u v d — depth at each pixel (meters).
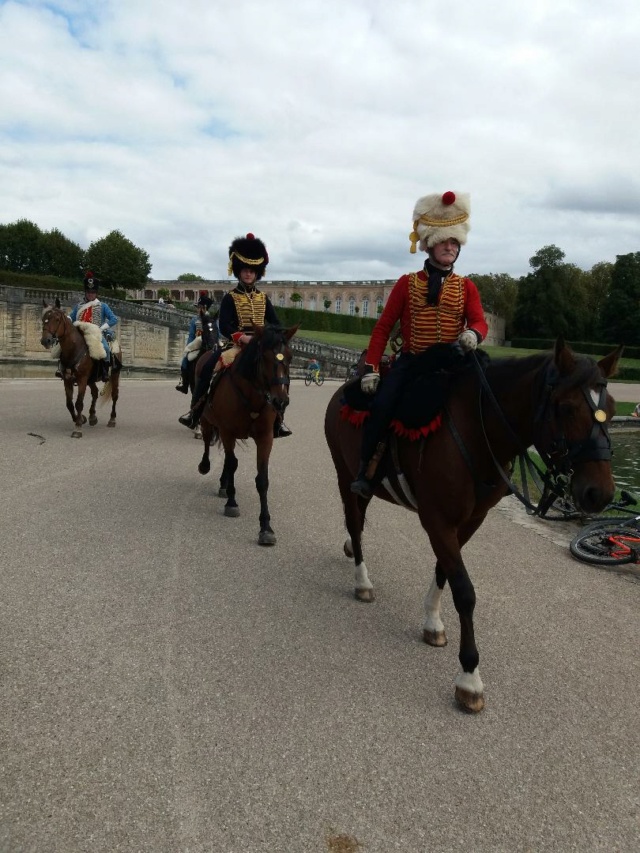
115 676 3.97
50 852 2.62
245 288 8.23
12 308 51.50
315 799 3.04
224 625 4.80
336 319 102.00
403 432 4.24
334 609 5.27
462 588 3.92
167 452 11.85
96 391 14.55
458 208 4.42
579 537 7.38
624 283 100.06
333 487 10.09
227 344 8.42
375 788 3.15
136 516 7.47
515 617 5.41
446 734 3.64
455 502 4.02
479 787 3.21
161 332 58.03
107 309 14.02
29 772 3.07
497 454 4.01
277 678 4.10
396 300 4.69
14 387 21.70
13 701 3.63
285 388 6.86
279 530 7.46
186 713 3.64
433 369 4.36
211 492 9.02
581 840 2.91
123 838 2.72
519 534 8.22
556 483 3.61
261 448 7.29
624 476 15.50
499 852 2.80
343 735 3.56
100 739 3.36
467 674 3.92
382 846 2.79
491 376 4.04
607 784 3.31
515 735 3.68
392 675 4.25
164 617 4.85
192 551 6.42
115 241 95.81
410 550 7.12
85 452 11.09
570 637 5.07
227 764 3.24
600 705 4.06
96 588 5.28
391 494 4.71
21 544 6.16
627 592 6.25
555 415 3.52
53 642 4.33
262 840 2.77
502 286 112.62
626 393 48.66
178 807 2.92
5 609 4.76
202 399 8.98
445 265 4.58
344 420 5.34
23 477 8.83
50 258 99.94
